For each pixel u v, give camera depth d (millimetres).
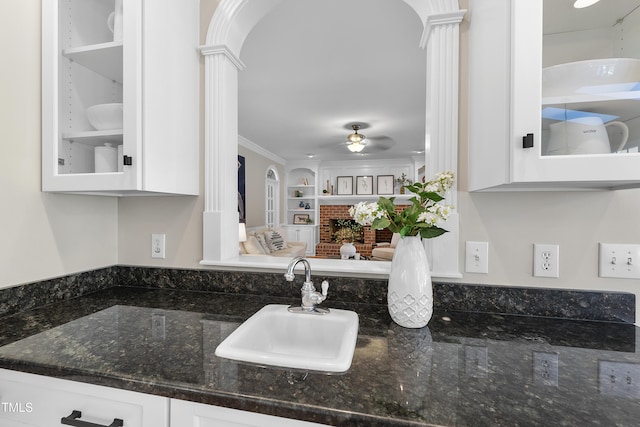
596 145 786
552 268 1022
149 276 1356
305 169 7750
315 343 1007
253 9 1341
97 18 1140
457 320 998
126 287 1377
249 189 5617
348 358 706
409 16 1958
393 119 4074
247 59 2525
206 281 1300
